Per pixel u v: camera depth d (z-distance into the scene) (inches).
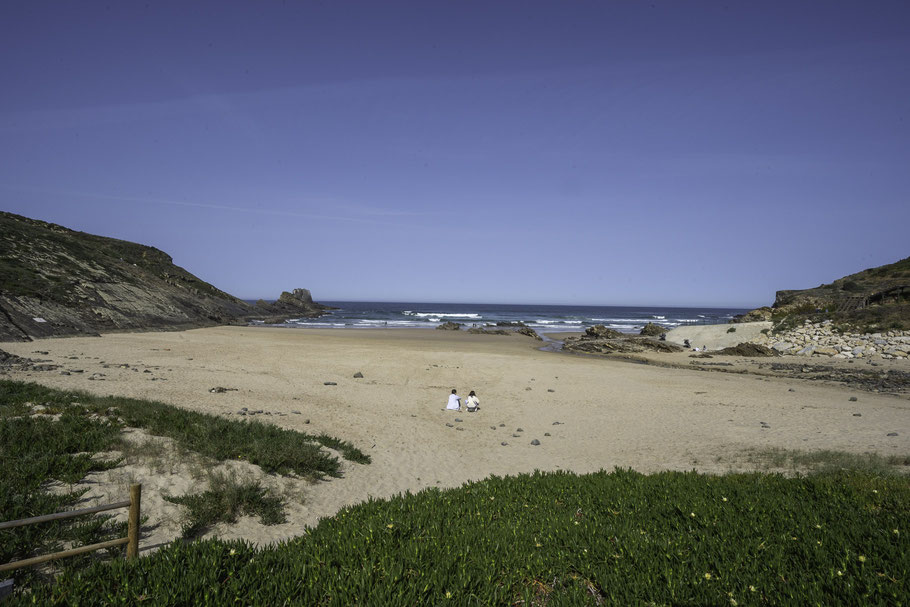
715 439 591.2
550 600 161.6
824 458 470.6
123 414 452.4
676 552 187.8
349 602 153.3
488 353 1605.6
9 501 244.1
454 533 208.7
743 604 148.6
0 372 716.0
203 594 156.9
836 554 177.8
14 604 154.0
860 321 1724.9
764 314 2137.1
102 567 173.9
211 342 1599.4
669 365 1449.3
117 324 1811.0
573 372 1176.8
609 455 524.7
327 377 982.4
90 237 3331.7
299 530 292.4
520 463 493.7
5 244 1956.2
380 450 505.4
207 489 319.0
